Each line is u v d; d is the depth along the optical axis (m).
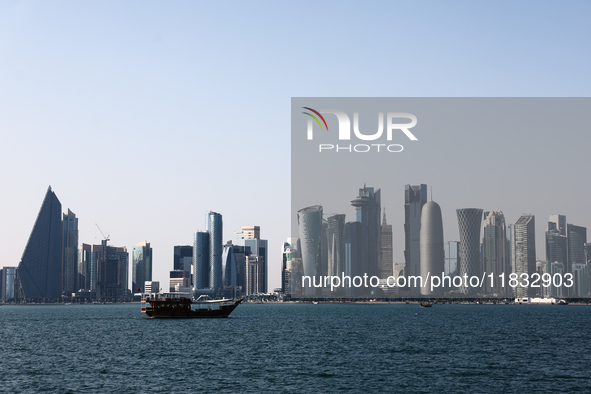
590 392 76.31
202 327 197.50
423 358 108.12
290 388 79.00
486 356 111.12
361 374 89.69
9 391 78.00
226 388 79.19
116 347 131.12
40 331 192.62
